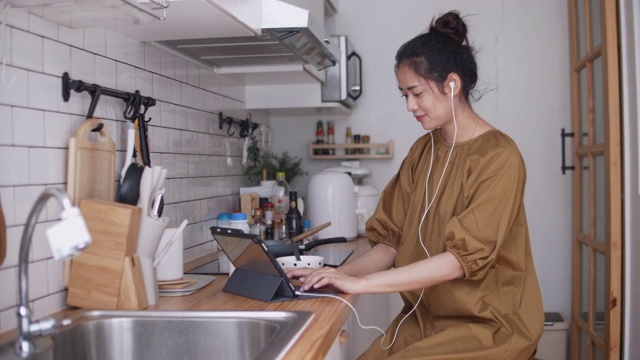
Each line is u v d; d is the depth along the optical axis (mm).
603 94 2469
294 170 3289
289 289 1556
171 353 1390
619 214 2377
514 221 1670
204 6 1462
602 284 2635
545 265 3258
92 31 1604
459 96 1681
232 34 1790
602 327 2631
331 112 3361
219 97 2627
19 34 1314
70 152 1445
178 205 2184
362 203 2961
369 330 2258
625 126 2324
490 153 1598
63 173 1470
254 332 1354
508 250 1646
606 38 2406
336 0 3305
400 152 3393
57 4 1284
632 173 2299
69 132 1495
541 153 3248
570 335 3188
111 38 1707
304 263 1880
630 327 2318
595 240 2740
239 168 2926
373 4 3395
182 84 2229
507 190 1562
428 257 1694
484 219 1543
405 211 1898
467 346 1565
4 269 1275
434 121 1683
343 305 1479
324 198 2738
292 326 1257
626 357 2326
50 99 1422
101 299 1436
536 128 3250
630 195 2314
